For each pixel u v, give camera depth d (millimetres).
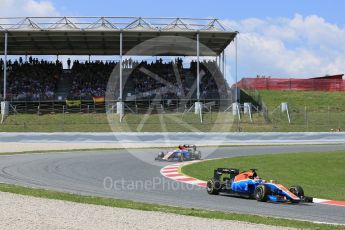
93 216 12680
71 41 62094
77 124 52344
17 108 58656
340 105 70125
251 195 17453
